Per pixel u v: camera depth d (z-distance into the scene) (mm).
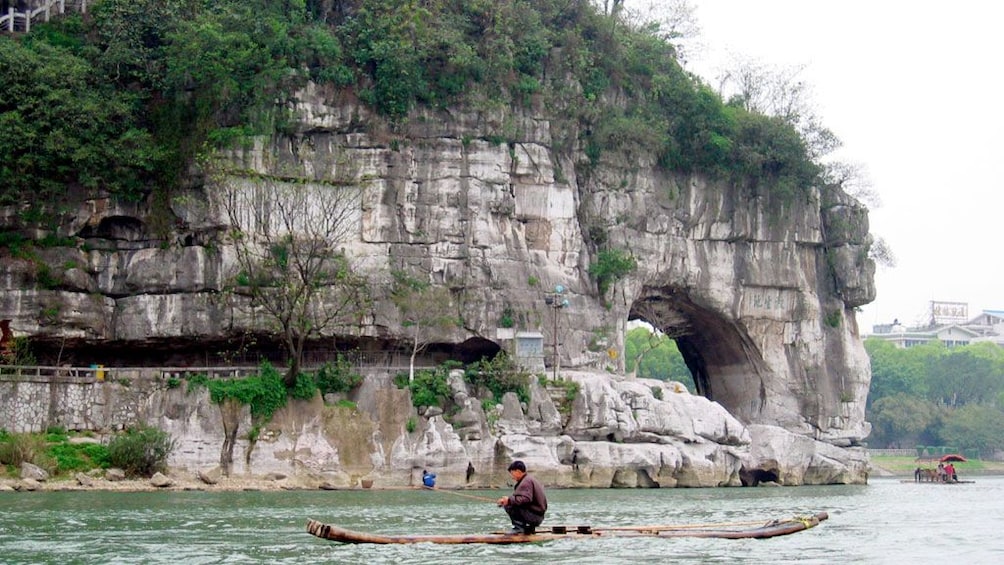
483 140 86125
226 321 78938
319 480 72812
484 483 75875
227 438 72562
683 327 103562
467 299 84250
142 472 70562
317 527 39031
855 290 105938
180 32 80812
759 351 102250
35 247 78188
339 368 76375
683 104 97688
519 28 89438
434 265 84000
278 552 38281
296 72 82000
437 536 40250
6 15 84188
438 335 83125
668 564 36562
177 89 80438
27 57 77938
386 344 83000
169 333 79062
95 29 83625
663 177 96625
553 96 89812
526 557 37375
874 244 109562
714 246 99188
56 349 78875
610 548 39656
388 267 83062
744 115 100438
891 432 163000
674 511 57562
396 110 84000
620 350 91875
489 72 86875
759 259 101188
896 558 39719
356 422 74688
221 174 78688
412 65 84375
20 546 39812
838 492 82000
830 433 103625
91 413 73562
